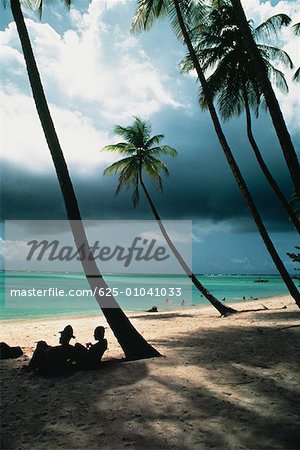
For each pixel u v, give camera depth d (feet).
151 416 12.46
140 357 20.72
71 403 13.80
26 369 18.20
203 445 10.37
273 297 112.37
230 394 14.47
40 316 66.59
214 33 43.83
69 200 21.58
